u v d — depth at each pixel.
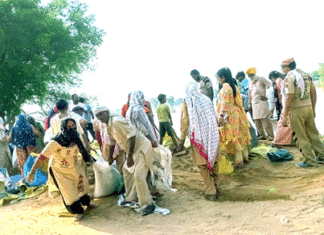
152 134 4.86
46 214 4.94
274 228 3.62
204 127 4.79
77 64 28.55
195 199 4.92
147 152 4.55
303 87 5.79
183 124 5.00
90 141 10.31
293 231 3.49
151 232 3.88
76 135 4.47
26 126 7.16
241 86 9.14
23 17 22.61
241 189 5.18
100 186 5.23
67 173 4.47
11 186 6.66
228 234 3.61
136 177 4.45
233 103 6.20
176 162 7.19
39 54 24.58
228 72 6.09
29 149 7.16
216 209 4.43
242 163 6.34
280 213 4.02
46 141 6.61
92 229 4.16
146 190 4.54
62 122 4.41
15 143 7.11
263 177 5.75
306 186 4.95
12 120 25.19
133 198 4.85
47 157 4.37
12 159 8.48
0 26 22.09
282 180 5.48
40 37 22.41
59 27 24.75
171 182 5.46
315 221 3.65
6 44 21.66
